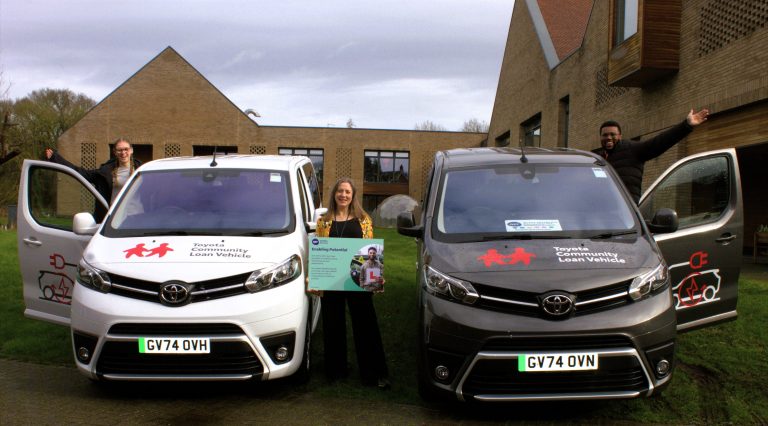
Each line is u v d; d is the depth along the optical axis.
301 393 4.57
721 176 4.84
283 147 40.41
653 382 3.69
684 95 12.41
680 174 4.90
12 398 4.38
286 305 4.28
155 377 4.05
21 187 5.38
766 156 13.23
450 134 41.78
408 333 6.02
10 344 5.71
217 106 39.12
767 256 13.13
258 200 5.16
